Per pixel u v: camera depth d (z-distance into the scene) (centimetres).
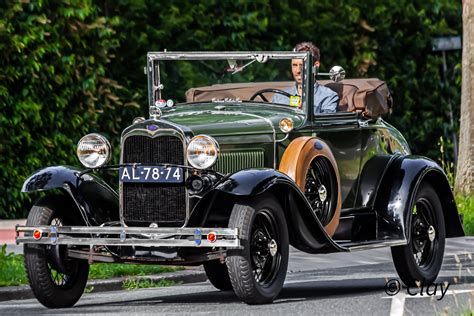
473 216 3259
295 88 2148
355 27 4184
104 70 3553
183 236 1853
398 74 4281
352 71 4166
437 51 4391
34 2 3394
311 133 2062
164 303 1983
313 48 2161
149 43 3759
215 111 2084
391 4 4231
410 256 2153
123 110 3672
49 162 3469
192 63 2233
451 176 3703
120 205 1931
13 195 3388
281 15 4009
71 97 3481
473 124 3609
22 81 3384
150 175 1903
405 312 1819
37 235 1888
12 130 3369
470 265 2536
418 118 4334
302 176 1966
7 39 3331
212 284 2225
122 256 1895
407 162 2172
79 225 1977
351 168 2144
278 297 2022
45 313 1870
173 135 1895
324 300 1956
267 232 1898
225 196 1912
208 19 3841
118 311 1869
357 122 2159
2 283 2155
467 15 3622
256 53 2144
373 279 2330
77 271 1970
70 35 3475
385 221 2138
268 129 2009
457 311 1817
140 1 3716
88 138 1945
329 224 2039
